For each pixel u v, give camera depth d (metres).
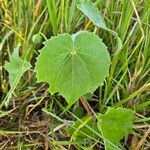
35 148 0.24
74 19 0.26
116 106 0.24
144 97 0.25
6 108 0.25
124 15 0.25
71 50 0.20
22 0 0.26
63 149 0.23
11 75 0.23
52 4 0.25
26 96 0.25
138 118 0.24
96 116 0.22
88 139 0.23
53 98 0.25
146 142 0.24
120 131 0.22
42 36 0.26
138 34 0.26
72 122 0.24
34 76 0.26
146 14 0.25
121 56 0.25
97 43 0.20
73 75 0.20
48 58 0.20
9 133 0.24
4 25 0.27
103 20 0.24
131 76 0.26
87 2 0.23
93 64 0.20
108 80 0.24
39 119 0.25
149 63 0.25
